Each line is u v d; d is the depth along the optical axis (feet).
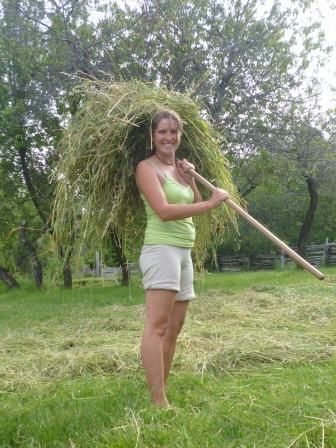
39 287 53.47
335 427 9.95
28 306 37.01
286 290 32.81
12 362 17.58
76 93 14.10
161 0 44.98
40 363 17.20
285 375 14.42
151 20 44.96
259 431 10.11
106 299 37.50
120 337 20.53
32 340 21.35
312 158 52.65
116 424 10.66
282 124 49.62
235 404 11.73
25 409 12.18
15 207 54.90
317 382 13.30
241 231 92.32
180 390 13.26
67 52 44.37
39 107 45.24
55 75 44.88
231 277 54.24
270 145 47.75
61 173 13.17
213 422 10.55
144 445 9.70
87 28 44.98
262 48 47.24
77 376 15.88
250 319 22.97
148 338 11.51
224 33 46.42
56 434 10.47
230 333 19.93
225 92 46.14
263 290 35.35
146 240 11.67
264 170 50.34
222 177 14.29
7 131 46.55
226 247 95.35
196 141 13.82
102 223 13.46
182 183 12.32
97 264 19.81
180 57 44.70
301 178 55.36
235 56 46.14
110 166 12.83
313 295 29.91
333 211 90.84
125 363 16.08
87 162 13.03
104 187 13.07
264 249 94.27
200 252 15.05
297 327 21.35
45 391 14.15
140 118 12.75
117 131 12.54
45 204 50.65
